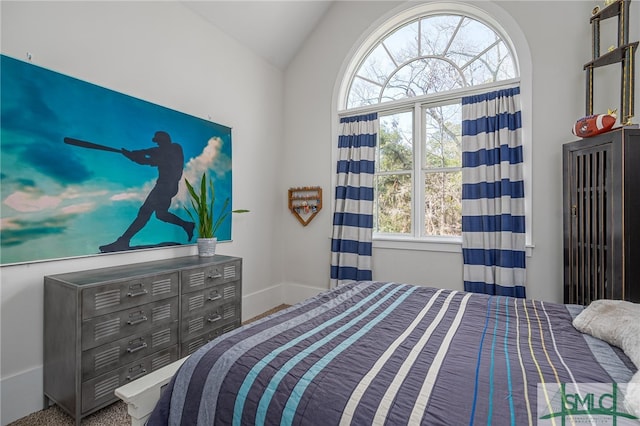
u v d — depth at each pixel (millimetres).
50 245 1799
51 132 1796
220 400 916
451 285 2826
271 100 3564
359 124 3260
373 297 1729
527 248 2514
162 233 2398
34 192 1732
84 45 1962
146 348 1861
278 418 814
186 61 2611
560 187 2426
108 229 2062
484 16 2768
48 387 1745
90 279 1717
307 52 3596
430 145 3057
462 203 2750
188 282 2113
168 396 1009
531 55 2520
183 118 2557
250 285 3291
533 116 2508
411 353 1046
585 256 2049
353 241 3246
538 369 934
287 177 3734
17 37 1684
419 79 3109
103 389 1662
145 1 2311
